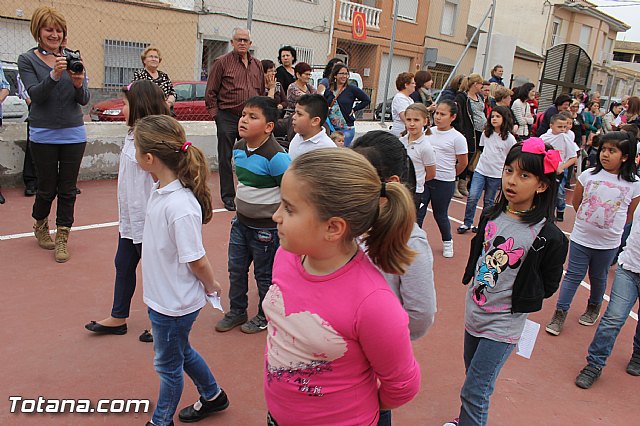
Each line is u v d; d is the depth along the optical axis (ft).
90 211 19.19
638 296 11.51
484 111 28.68
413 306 6.50
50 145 14.40
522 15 90.99
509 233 8.16
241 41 20.02
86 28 50.52
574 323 14.53
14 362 10.19
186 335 8.16
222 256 16.39
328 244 4.91
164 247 7.78
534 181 7.94
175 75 55.83
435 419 9.82
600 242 13.10
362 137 7.24
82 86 14.60
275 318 5.38
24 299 12.59
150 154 7.74
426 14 75.82
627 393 11.34
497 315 8.16
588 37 100.94
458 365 11.75
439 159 17.57
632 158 12.48
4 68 30.91
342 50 70.54
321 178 4.71
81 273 14.25
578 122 34.37
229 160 21.06
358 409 5.32
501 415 10.13
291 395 5.33
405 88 23.38
